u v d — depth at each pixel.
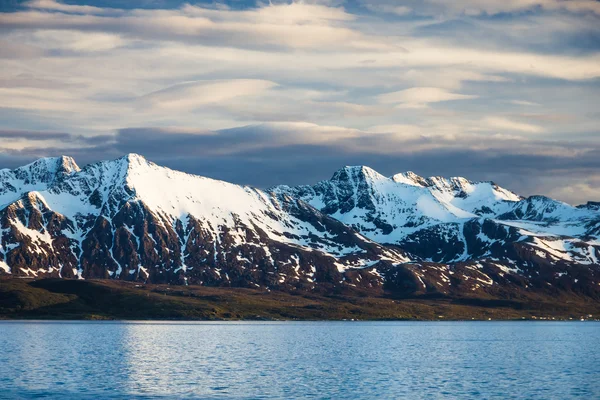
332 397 178.50
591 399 177.88
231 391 186.38
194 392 184.50
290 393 183.88
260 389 189.75
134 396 178.25
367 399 176.12
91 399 174.00
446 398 178.50
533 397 180.62
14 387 190.38
